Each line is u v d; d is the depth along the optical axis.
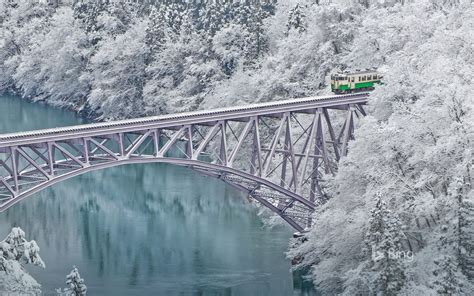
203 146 109.75
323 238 109.31
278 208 118.94
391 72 116.62
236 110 111.19
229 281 111.50
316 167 119.75
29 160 96.81
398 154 105.69
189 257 119.81
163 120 105.56
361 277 94.50
